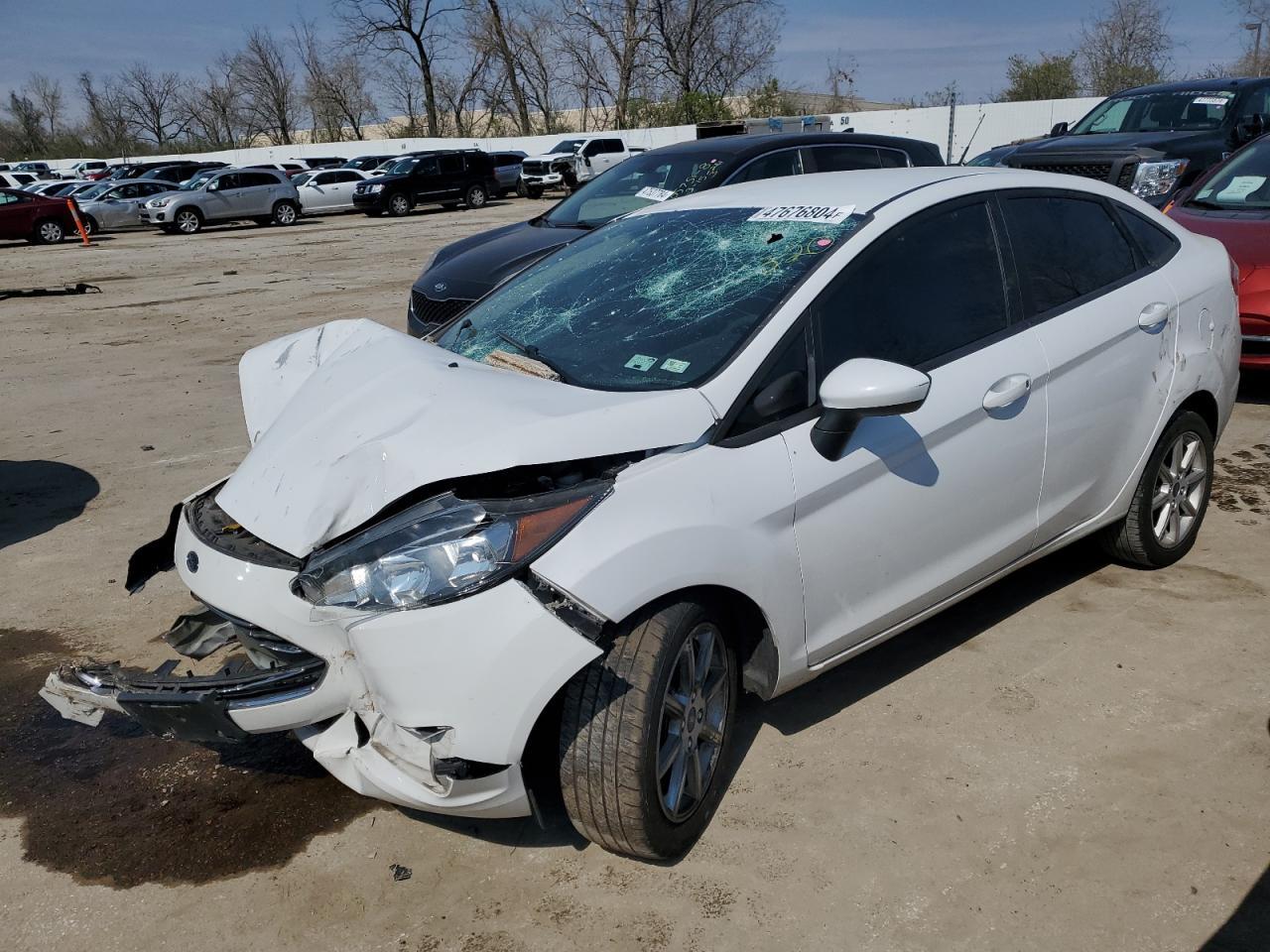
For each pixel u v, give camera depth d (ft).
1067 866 8.75
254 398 11.72
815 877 8.79
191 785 10.59
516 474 8.57
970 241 11.19
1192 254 13.74
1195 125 35.65
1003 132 106.52
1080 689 11.32
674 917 8.44
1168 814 9.29
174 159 159.53
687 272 10.97
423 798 8.14
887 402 8.61
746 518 8.81
